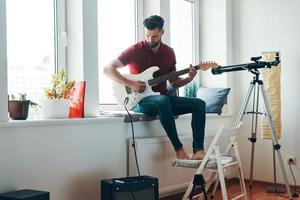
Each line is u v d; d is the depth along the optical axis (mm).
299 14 3918
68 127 2615
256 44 4215
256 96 4137
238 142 4277
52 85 2711
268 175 4090
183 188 3535
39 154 2441
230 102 4320
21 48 2773
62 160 2578
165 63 3330
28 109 2539
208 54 4422
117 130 3006
